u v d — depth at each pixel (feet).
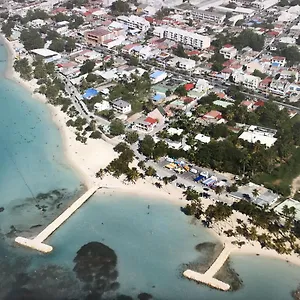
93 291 601.62
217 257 654.12
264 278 620.90
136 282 615.98
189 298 591.78
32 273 630.74
